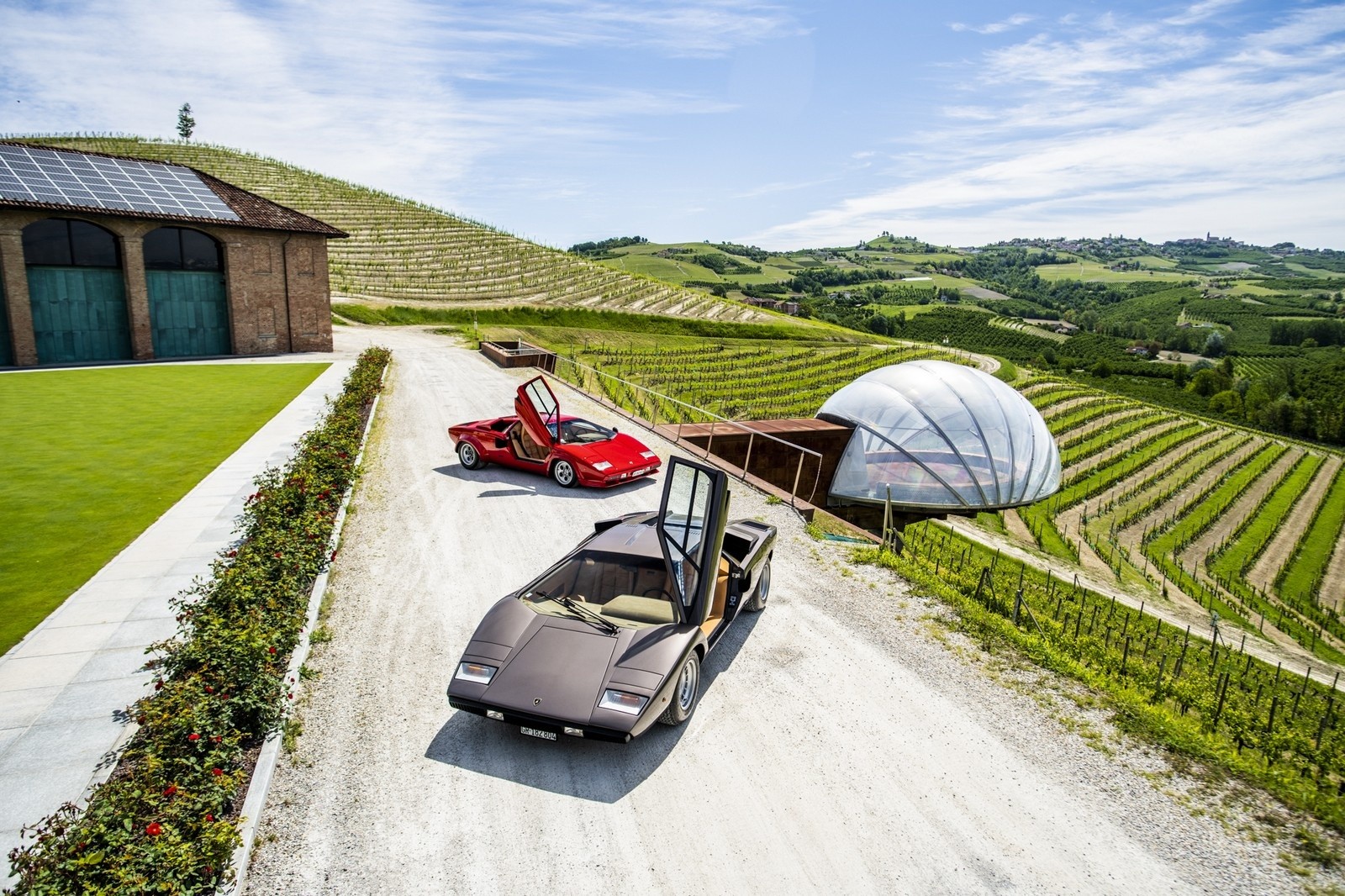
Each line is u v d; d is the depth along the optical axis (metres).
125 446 14.57
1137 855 4.61
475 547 9.69
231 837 4.21
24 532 9.84
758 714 5.99
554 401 12.77
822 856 4.48
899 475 23.77
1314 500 40.81
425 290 66.81
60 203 26.44
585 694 5.05
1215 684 9.01
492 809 4.85
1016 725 5.98
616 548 6.32
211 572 8.63
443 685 6.36
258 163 104.56
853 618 7.92
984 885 4.32
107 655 6.73
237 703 5.23
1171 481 40.25
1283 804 5.13
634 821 4.75
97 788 4.52
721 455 21.19
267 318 32.16
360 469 12.77
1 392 20.73
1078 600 17.41
